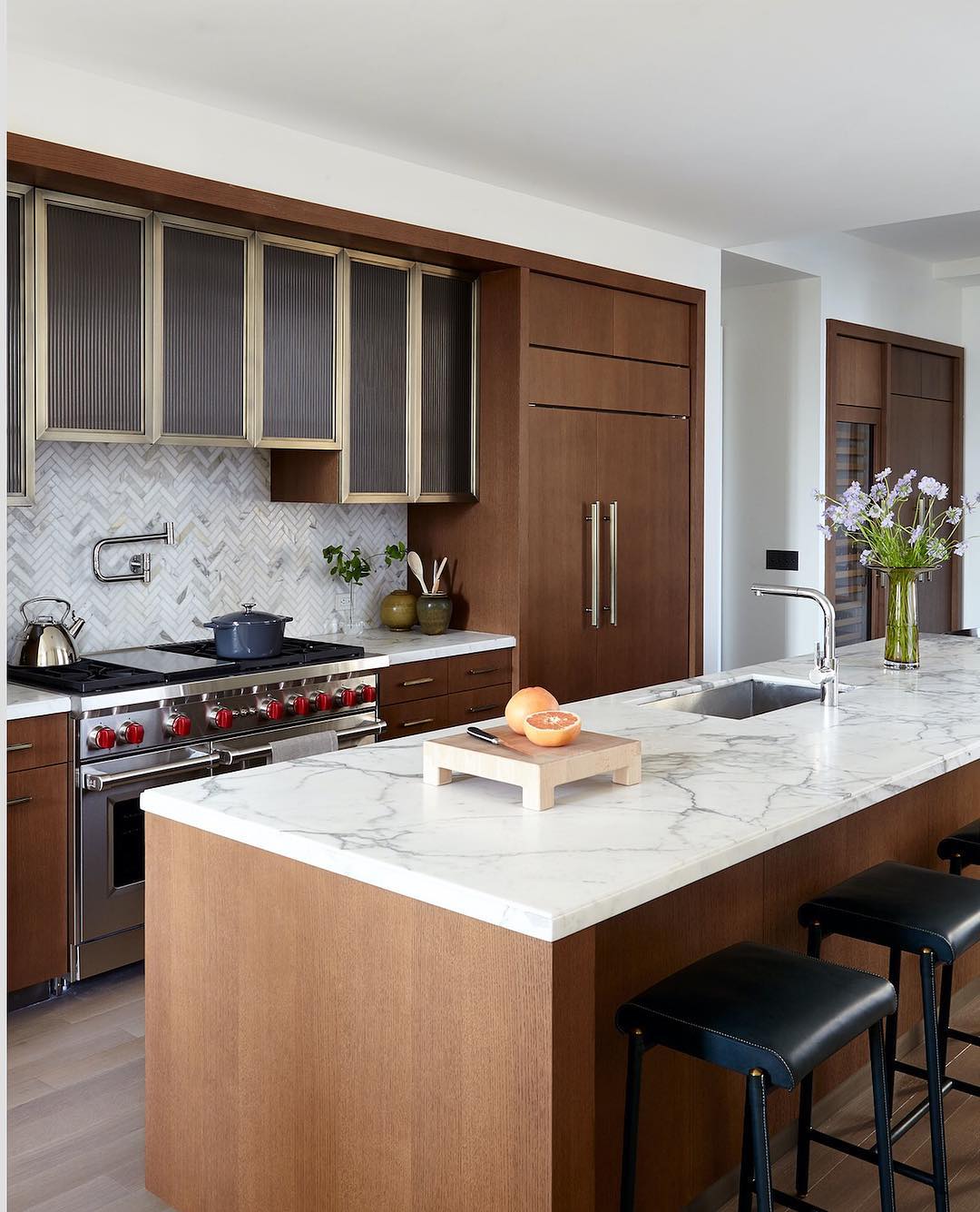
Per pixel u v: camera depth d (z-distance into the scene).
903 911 2.19
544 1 2.81
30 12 2.87
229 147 3.61
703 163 4.18
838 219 5.05
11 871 3.15
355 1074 1.88
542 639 4.82
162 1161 2.28
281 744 3.23
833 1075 2.65
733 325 6.83
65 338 3.40
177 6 2.84
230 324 3.82
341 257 4.16
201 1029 2.16
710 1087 2.28
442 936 1.73
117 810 3.37
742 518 6.89
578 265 4.83
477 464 4.77
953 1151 2.52
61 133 3.22
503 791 2.20
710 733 2.73
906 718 2.90
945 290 7.77
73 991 3.38
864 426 7.04
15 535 3.73
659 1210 2.17
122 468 4.01
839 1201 2.33
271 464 4.49
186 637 4.24
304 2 2.81
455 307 4.64
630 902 1.67
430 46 3.10
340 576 4.79
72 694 3.29
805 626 6.66
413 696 4.30
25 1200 2.34
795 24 2.95
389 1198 1.84
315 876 1.92
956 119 3.69
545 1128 1.61
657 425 5.35
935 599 7.89
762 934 2.42
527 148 4.00
